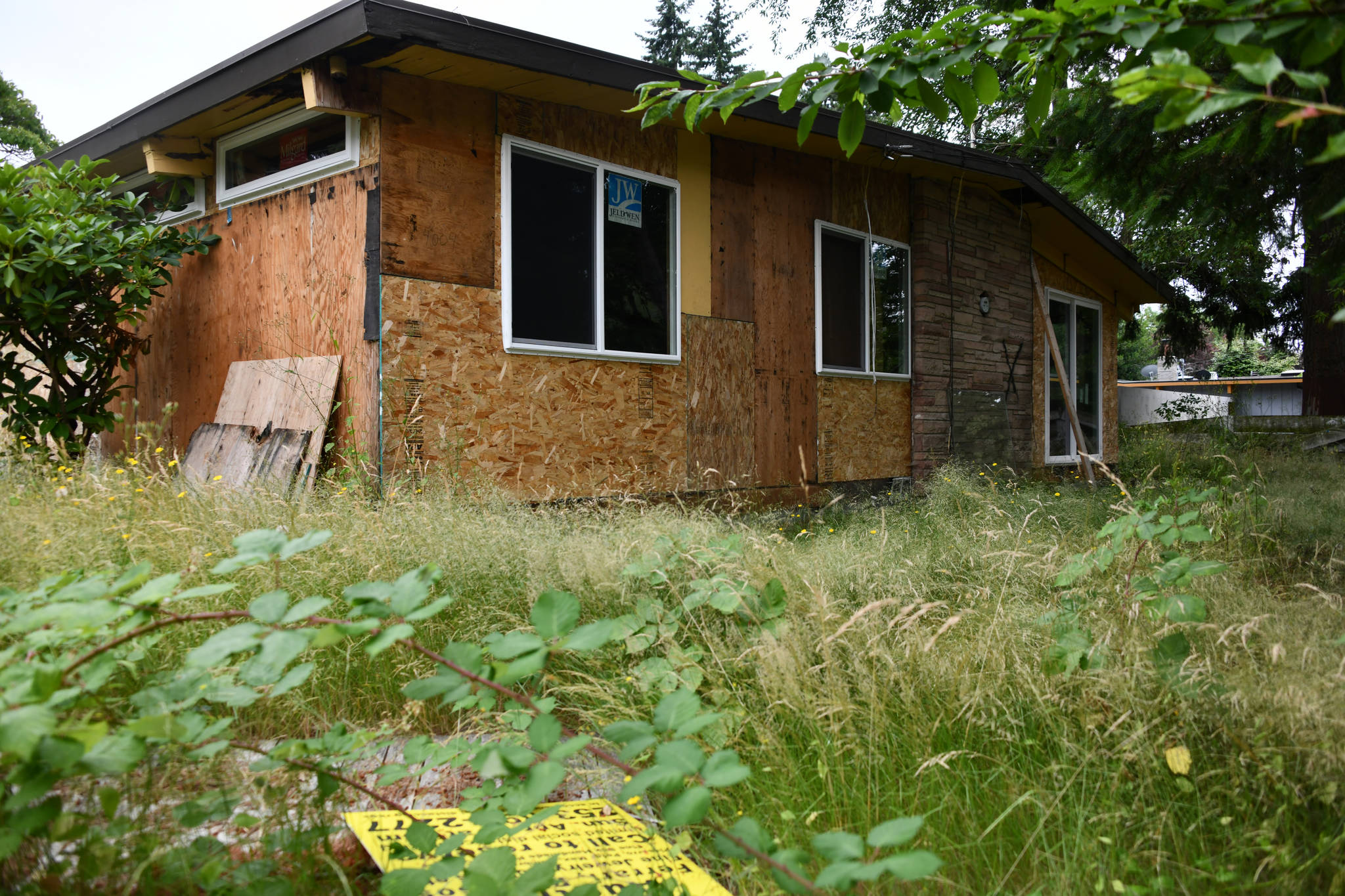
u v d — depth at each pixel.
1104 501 5.84
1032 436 9.80
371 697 2.49
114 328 6.03
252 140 5.72
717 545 3.12
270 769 1.50
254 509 3.65
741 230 6.60
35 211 5.51
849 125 2.42
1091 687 2.15
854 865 1.07
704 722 1.34
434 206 4.87
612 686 2.45
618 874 1.74
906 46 2.35
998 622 2.61
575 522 4.14
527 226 5.33
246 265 5.72
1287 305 18.02
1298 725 1.83
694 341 6.26
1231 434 12.48
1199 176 5.18
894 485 7.98
